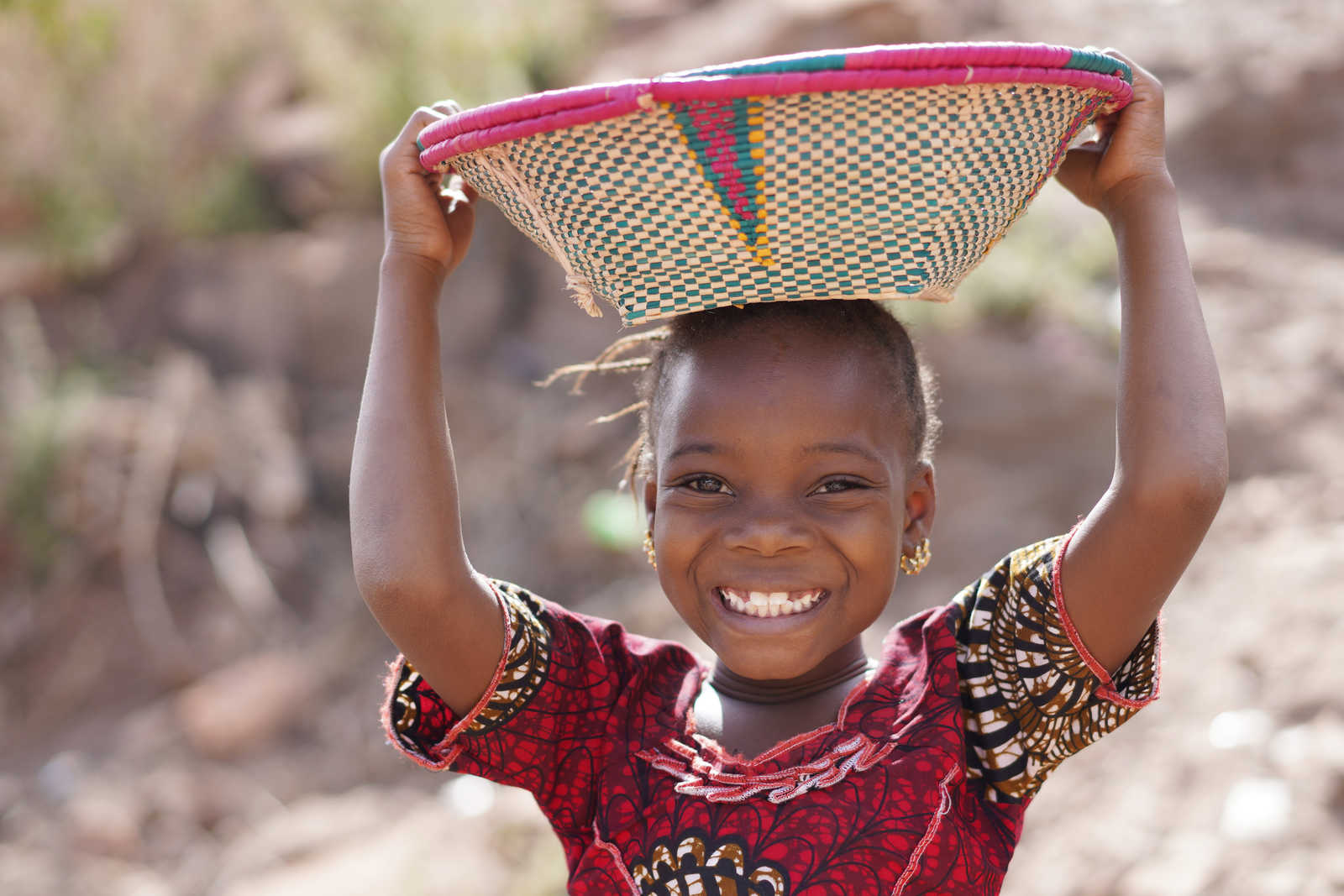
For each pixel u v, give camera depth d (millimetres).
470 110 1536
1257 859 4113
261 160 9523
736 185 1466
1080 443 6926
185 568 7566
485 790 6113
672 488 1821
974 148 1472
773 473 1754
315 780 6492
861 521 1764
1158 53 9945
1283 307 7590
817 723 1870
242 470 7926
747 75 1368
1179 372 1677
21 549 7582
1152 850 4293
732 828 1762
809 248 1519
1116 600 1707
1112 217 1805
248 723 6770
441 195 1893
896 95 1402
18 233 9195
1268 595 5387
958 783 1777
